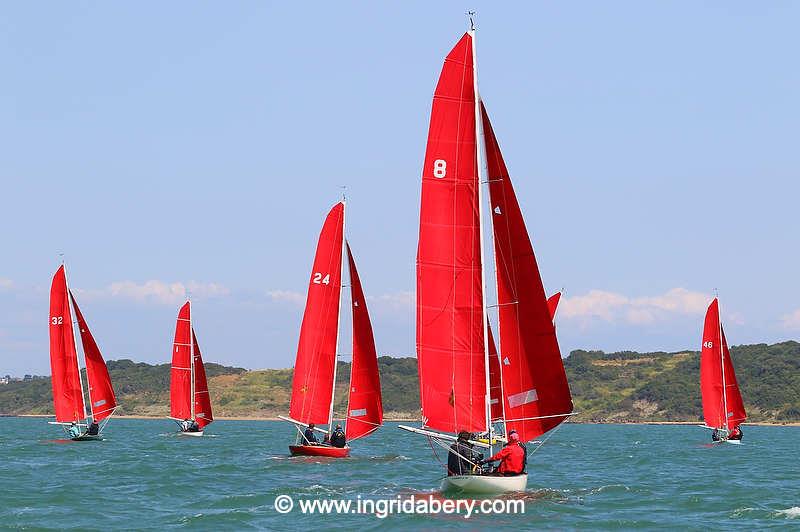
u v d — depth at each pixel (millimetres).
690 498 120500
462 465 107125
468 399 106938
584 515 104188
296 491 122938
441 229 107438
